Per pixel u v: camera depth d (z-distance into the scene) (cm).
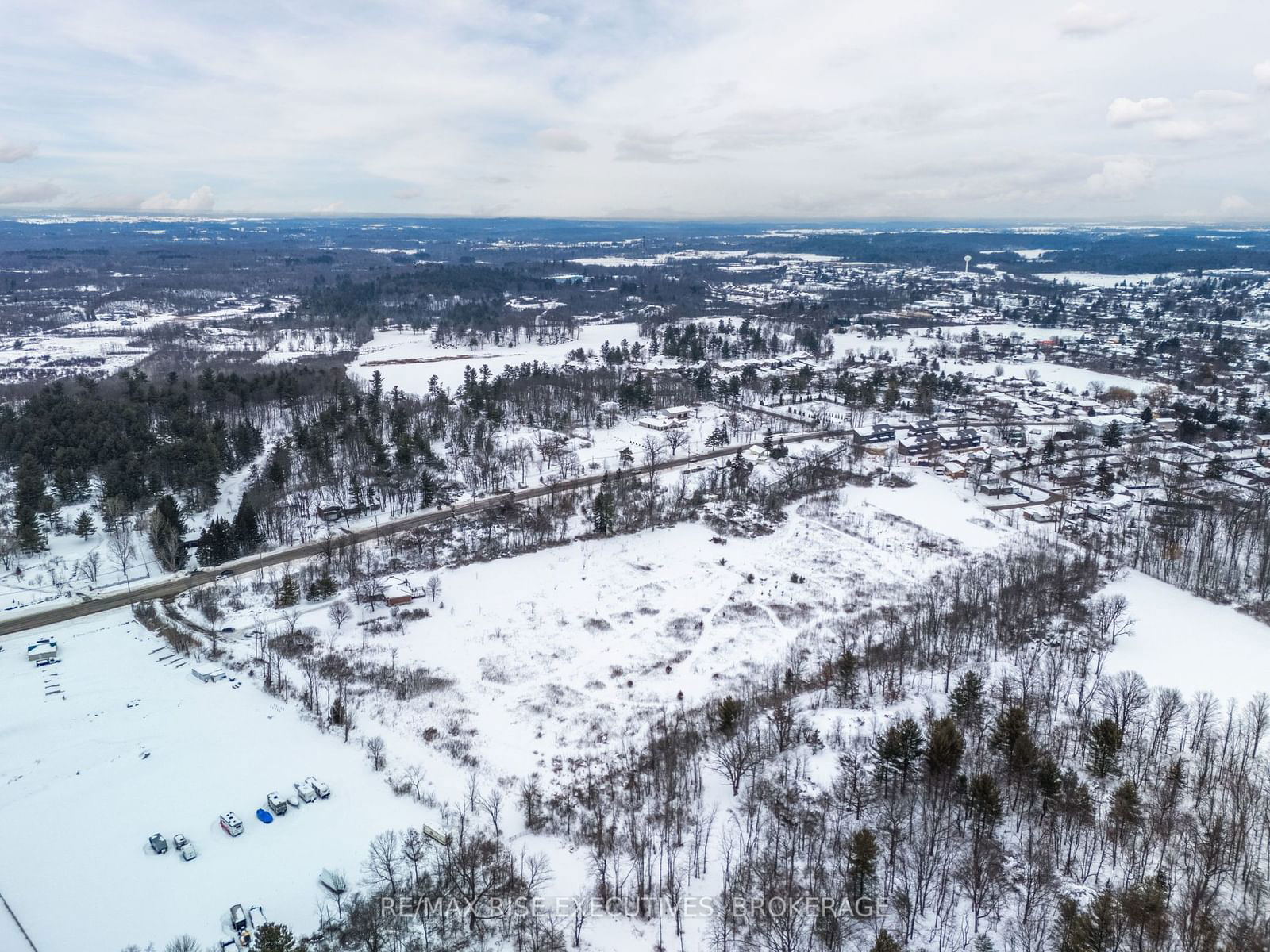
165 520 17662
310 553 18162
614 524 19925
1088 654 13538
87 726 11800
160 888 8875
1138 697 11675
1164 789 10069
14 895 8750
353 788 10631
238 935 8125
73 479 19800
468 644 14788
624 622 15800
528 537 19212
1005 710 11500
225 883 8950
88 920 8419
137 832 9731
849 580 17762
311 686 12950
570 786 10756
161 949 8038
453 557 18212
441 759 11338
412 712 12494
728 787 10575
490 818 10094
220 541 17475
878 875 8756
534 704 12888
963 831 9388
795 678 13312
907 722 10069
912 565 18475
